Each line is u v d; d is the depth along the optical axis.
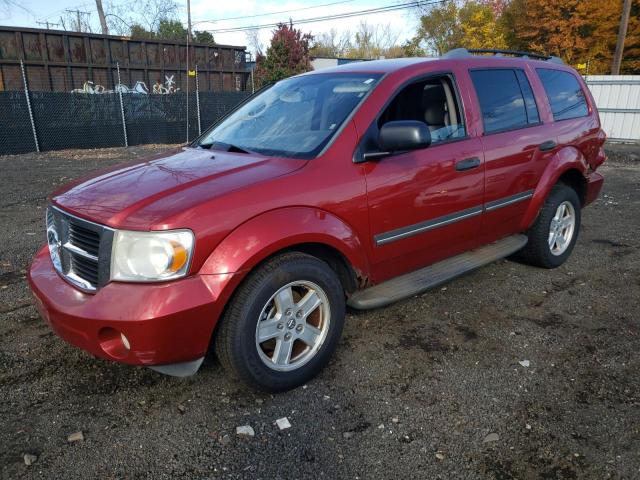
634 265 5.18
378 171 3.28
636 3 23.70
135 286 2.53
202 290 2.56
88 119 15.91
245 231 2.68
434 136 3.71
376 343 3.59
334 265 3.30
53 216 3.09
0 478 2.36
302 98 3.82
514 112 4.38
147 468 2.44
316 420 2.78
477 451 2.54
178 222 2.53
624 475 2.38
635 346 3.55
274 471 2.42
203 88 21.20
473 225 4.02
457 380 3.14
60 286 2.85
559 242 5.02
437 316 4.00
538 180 4.54
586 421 2.76
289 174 2.94
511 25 28.45
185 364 2.72
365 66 3.90
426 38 38.84
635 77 16.66
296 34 30.59
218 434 2.66
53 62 16.91
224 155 3.40
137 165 3.43
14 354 3.41
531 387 3.07
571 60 25.27
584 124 5.11
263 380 2.88
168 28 37.59
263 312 2.82
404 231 3.48
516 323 3.89
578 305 4.22
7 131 14.40
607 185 9.79
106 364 3.29
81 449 2.55
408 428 2.71
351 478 2.38
